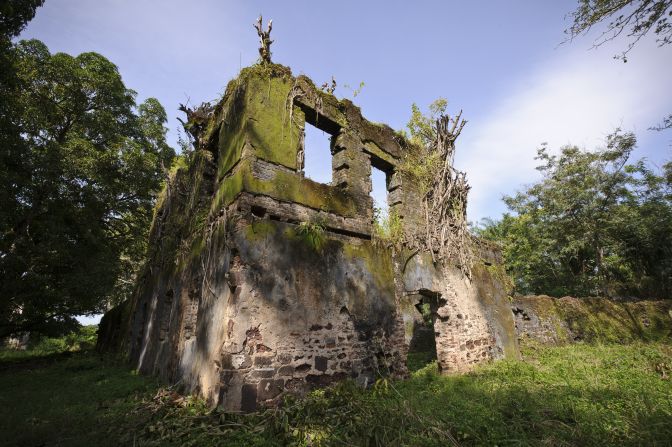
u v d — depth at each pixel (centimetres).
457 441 421
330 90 908
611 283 2095
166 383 823
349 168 866
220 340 604
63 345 2181
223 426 502
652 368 826
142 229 1903
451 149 1122
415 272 936
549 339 1491
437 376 855
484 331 1072
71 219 1488
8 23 930
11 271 1310
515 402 545
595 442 414
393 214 980
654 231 1927
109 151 1571
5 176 1225
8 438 495
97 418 577
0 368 1323
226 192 715
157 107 2020
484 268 1197
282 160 731
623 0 668
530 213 2355
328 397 603
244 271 615
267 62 781
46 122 1572
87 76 1639
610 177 2014
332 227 771
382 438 428
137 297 1363
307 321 668
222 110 873
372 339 760
